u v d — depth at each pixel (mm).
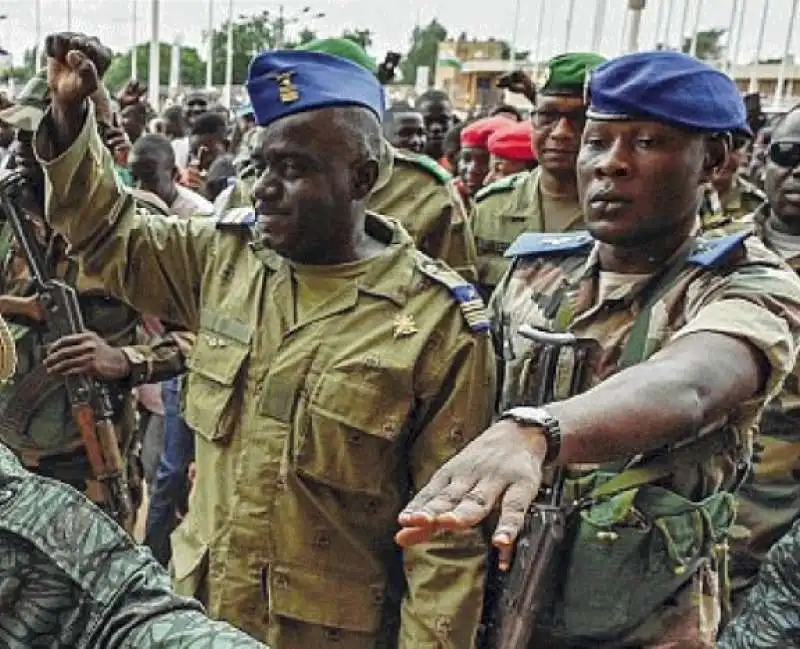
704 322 1666
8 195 2762
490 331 2141
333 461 2031
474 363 2041
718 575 2088
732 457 1890
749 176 6836
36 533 1261
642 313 1893
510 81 4172
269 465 2059
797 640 1632
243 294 2160
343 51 2879
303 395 2039
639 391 1420
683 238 1912
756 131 7852
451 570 2006
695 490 1856
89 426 2895
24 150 2775
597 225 1865
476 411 2049
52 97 2180
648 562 1844
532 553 1864
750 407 1773
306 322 2064
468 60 30125
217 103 11203
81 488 3188
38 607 1253
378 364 2008
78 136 2201
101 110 2646
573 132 3443
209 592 2137
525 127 4844
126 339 3086
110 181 2283
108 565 1275
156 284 2320
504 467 1210
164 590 1280
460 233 3461
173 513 4180
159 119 11422
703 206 2066
